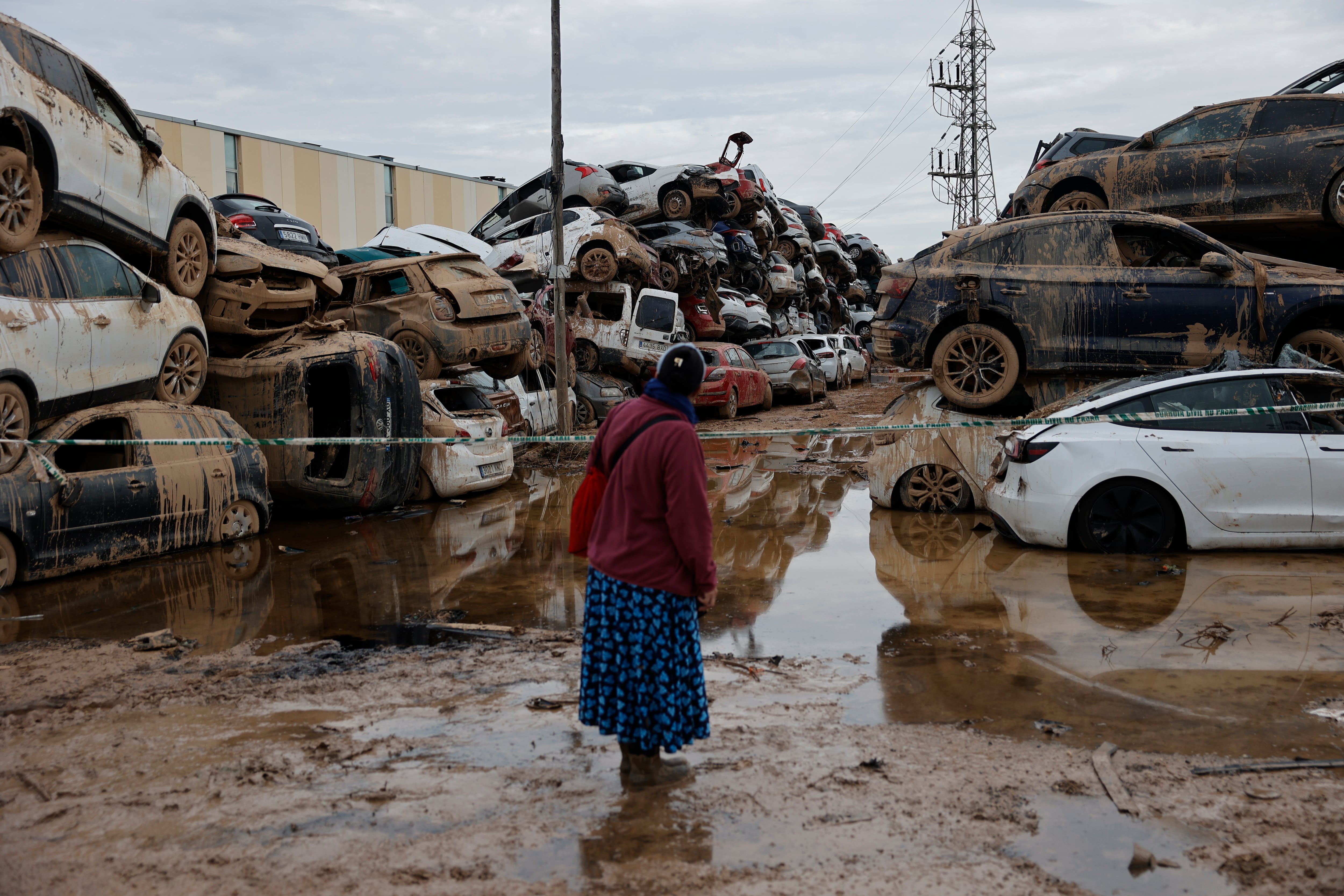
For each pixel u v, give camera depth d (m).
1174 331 9.18
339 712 4.14
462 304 12.20
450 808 3.17
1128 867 2.71
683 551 3.22
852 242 49.97
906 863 2.76
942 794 3.20
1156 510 6.91
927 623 5.45
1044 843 2.86
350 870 2.77
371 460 9.46
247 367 9.46
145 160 8.52
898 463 9.30
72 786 3.38
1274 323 8.95
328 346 9.58
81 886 2.69
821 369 25.86
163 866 2.80
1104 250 9.48
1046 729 3.78
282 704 4.25
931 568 6.84
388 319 12.22
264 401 9.41
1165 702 4.06
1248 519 6.68
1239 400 6.96
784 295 31.25
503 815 3.12
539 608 6.00
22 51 7.00
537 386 15.34
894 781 3.32
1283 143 11.05
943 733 3.78
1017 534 7.28
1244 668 4.47
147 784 3.39
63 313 6.96
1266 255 12.12
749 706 4.16
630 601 3.28
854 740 3.72
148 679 4.63
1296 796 3.12
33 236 6.87
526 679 4.57
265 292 9.93
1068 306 9.36
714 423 20.22
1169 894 2.57
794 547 7.78
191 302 9.06
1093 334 9.34
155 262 8.98
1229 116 11.55
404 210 38.59
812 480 12.09
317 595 6.39
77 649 5.18
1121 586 6.09
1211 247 9.26
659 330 19.12
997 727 3.83
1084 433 7.00
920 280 9.88
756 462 14.16
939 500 9.22
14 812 3.18
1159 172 11.79
